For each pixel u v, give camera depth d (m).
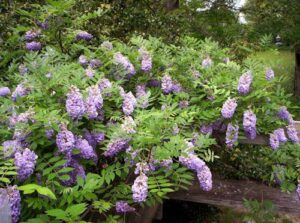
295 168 2.70
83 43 3.62
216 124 2.64
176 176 2.05
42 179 1.78
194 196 2.89
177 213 3.60
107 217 1.97
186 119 2.42
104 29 5.16
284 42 6.89
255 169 3.18
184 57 3.07
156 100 2.84
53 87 2.21
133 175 2.30
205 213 3.65
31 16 3.50
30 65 2.46
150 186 1.87
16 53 3.50
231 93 2.60
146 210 2.67
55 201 1.69
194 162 2.03
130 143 2.02
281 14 6.41
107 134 2.18
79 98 1.95
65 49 3.53
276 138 2.59
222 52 3.36
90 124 2.21
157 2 5.81
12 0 4.39
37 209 1.76
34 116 1.83
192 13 6.14
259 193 2.97
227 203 2.84
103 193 2.11
